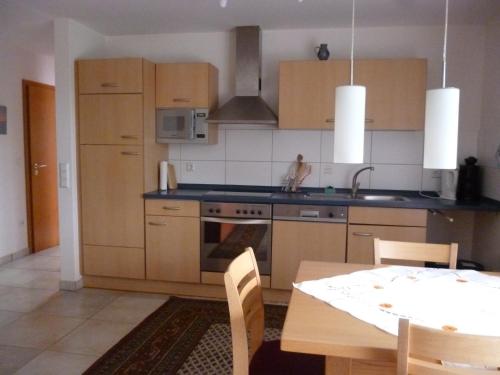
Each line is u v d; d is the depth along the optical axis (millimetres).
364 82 3387
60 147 3562
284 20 3506
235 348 1534
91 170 3619
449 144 1251
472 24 3510
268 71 3840
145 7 3209
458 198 3438
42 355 2572
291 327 1332
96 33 3900
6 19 3518
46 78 5078
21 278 4012
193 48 3961
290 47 3791
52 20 3541
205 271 3520
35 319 3090
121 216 3607
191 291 3623
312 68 3443
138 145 3529
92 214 3656
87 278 3771
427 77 3557
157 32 3926
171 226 3533
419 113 3344
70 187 3584
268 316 3182
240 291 1733
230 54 3906
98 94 3545
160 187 3816
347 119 1345
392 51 3648
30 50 4742
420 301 1547
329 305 1512
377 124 3396
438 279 1813
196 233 3498
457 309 1471
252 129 3928
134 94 3496
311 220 3307
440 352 1075
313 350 1243
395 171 3750
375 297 1586
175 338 2799
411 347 1104
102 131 3568
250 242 3422
